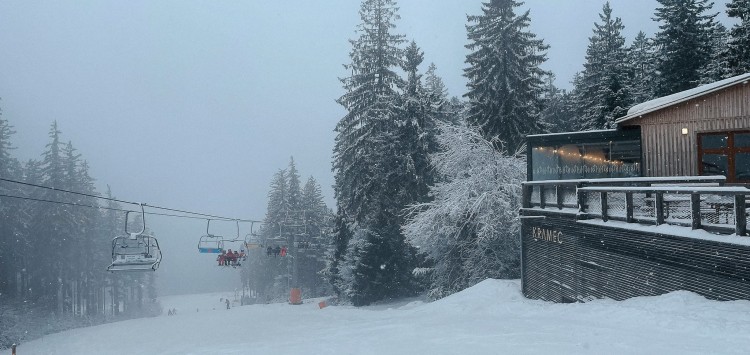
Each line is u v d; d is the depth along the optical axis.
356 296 43.22
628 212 15.41
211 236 32.75
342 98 43.66
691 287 12.80
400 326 16.94
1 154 61.31
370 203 40.97
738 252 11.34
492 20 38.25
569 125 57.75
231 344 17.72
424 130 40.59
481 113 38.41
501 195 31.39
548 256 20.84
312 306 46.06
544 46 38.81
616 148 21.72
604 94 39.53
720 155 18.98
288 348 14.34
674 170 19.73
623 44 46.81
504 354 10.73
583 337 11.57
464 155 33.06
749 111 18.47
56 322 61.06
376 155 40.78
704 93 19.03
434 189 34.25
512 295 23.38
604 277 16.58
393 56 43.28
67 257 67.12
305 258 79.88
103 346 25.78
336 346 13.76
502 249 31.62
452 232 32.62
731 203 12.71
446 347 12.09
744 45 32.19
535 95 39.41
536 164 23.41
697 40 40.25
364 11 43.78
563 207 19.89
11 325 54.09
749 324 10.12
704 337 10.26
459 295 24.89
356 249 44.53
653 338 10.67
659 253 13.92
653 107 19.95
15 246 61.91
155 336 27.03
